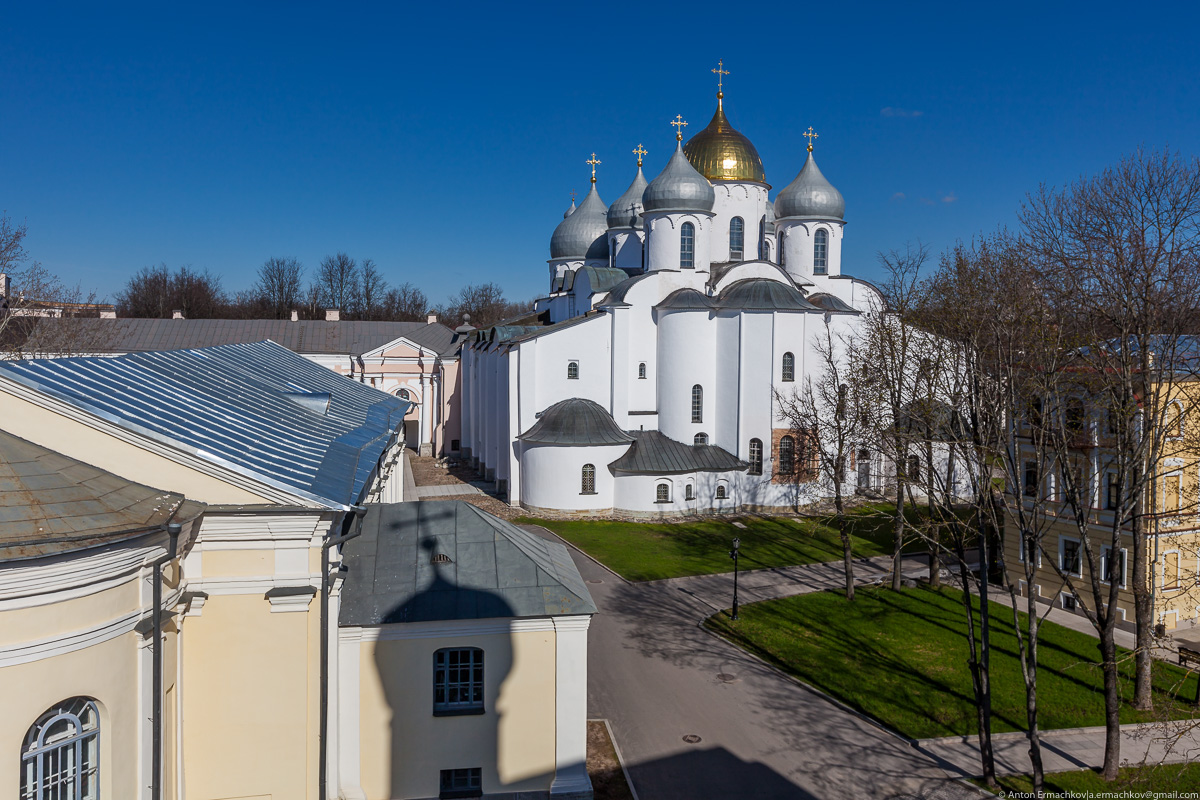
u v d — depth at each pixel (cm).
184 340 8075
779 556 4294
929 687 2678
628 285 5294
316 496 1566
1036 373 2203
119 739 1339
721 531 4772
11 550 1179
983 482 2158
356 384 3778
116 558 1305
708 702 2556
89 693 1294
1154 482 2705
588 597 1945
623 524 4906
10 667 1204
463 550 1994
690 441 5241
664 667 2823
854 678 2742
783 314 5097
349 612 1802
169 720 1499
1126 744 2338
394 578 1900
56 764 1288
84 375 1689
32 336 5184
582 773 1886
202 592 1550
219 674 1572
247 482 1535
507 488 5591
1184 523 3147
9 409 1471
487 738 1861
